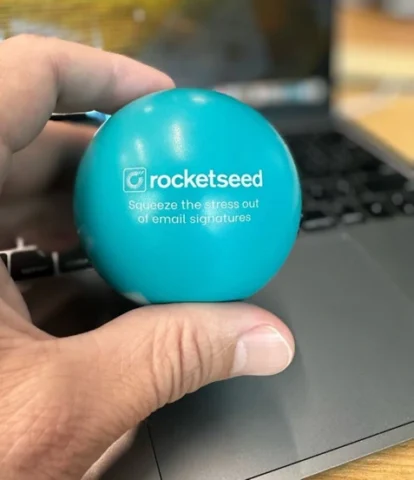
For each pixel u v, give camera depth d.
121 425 0.11
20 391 0.11
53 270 0.17
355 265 0.18
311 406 0.13
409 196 0.21
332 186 0.21
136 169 0.12
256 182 0.12
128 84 0.16
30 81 0.14
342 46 0.37
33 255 0.18
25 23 0.22
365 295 0.16
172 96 0.13
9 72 0.14
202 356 0.12
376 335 0.15
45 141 0.17
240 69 0.28
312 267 0.18
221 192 0.12
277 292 0.17
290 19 0.27
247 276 0.13
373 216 0.20
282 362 0.13
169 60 0.26
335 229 0.19
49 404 0.11
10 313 0.12
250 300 0.16
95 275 0.17
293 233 0.13
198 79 0.27
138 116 0.13
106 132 0.13
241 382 0.14
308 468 0.12
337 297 0.16
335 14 0.28
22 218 0.18
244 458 0.12
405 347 0.15
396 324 0.15
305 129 0.27
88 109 0.16
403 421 0.13
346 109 0.31
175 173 0.12
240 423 0.13
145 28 0.25
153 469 0.12
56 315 0.16
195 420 0.13
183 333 0.12
